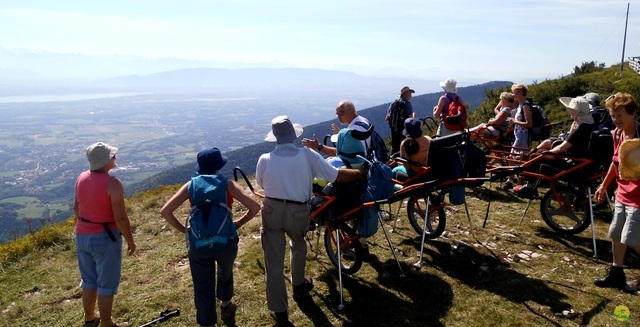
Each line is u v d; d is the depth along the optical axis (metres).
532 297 4.75
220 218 4.12
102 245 4.24
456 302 4.75
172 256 6.69
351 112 6.19
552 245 6.11
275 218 4.48
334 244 5.48
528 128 8.35
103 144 4.23
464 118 8.79
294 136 4.56
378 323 4.46
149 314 4.92
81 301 5.46
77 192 4.23
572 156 6.05
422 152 6.00
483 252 5.97
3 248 7.66
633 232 4.41
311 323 4.55
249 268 5.92
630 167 4.33
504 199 8.32
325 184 5.46
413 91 9.76
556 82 21.11
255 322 4.65
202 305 4.26
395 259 5.64
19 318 5.09
